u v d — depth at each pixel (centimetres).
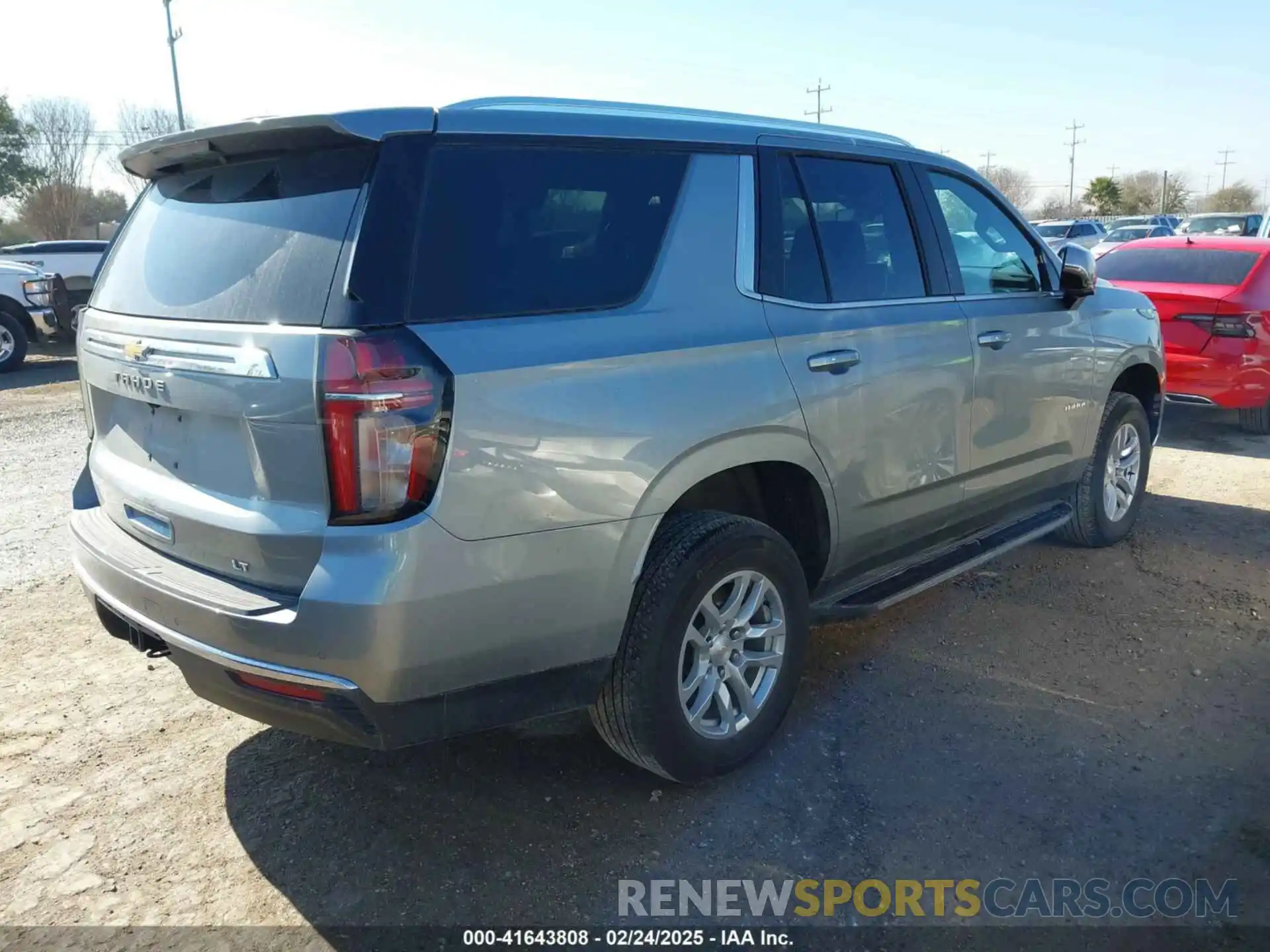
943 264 398
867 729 353
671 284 299
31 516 607
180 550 282
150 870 282
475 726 264
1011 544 435
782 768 329
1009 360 418
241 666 252
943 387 382
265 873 281
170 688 390
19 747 346
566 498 263
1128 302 521
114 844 293
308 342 238
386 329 240
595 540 271
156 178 322
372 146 251
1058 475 476
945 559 410
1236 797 309
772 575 321
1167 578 493
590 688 283
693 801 312
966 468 405
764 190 332
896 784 320
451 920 262
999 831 295
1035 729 351
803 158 352
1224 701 370
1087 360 474
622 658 288
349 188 250
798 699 376
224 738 353
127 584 283
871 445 354
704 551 294
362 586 236
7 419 934
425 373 240
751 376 308
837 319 343
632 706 291
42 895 272
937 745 342
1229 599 465
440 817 305
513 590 257
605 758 338
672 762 300
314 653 241
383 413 235
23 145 4359
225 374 254
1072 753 336
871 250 370
